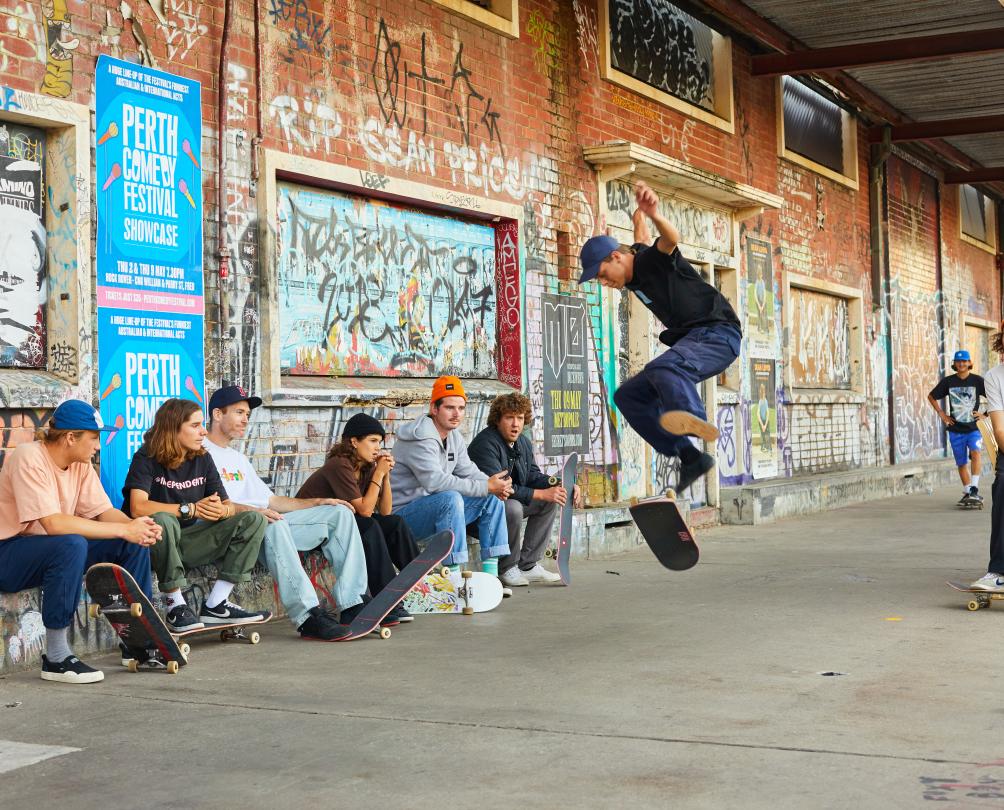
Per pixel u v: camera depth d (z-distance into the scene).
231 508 6.26
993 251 27.22
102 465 6.54
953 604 7.36
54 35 6.36
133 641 5.60
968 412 15.09
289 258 8.10
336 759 4.02
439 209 9.55
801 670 5.40
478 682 5.25
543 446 10.59
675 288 5.91
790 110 16.38
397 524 7.13
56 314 6.46
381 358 8.97
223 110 7.42
